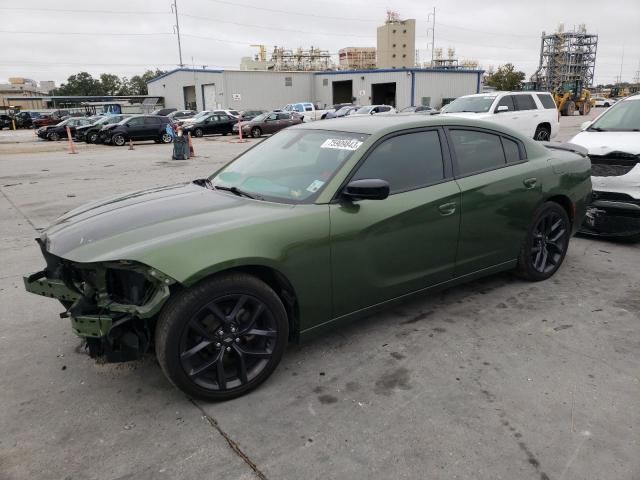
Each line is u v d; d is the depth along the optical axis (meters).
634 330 3.70
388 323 3.85
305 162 3.54
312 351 3.44
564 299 4.26
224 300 2.77
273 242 2.87
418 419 2.69
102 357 2.97
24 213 8.26
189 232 2.74
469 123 4.02
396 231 3.39
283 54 119.00
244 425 2.67
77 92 136.12
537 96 15.34
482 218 3.92
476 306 4.14
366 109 33.81
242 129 29.23
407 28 102.69
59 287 2.87
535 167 4.34
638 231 5.61
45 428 2.66
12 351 3.47
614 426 2.61
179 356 2.66
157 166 15.01
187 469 2.35
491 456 2.41
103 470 2.35
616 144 5.88
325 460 2.40
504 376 3.10
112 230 2.86
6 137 36.47
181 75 59.34
